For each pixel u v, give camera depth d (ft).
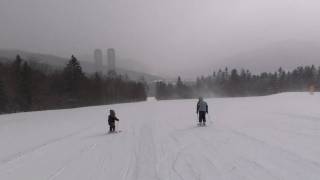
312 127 57.21
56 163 38.75
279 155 35.22
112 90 376.07
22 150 49.47
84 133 69.51
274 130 56.29
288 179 26.05
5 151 49.19
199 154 38.99
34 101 244.01
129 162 36.96
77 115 132.26
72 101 274.16
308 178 25.95
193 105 181.88
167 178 28.91
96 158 40.63
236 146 42.65
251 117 84.48
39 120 110.01
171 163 34.99
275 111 99.76
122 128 75.00
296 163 31.09
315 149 37.32
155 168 33.09
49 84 271.90
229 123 72.90
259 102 168.45
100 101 327.88
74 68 283.79
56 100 260.83
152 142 50.88
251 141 45.93
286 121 69.15
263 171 28.94
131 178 29.81
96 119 108.88
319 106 111.14
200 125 71.61
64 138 62.13
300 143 41.73
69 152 46.16
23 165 38.47
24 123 99.19
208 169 31.17
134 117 107.34
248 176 27.68
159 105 202.18
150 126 75.66
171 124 78.18
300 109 100.94
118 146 49.19
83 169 34.71
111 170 33.47
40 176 32.58
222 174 28.91
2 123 100.48
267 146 41.04
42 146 52.75
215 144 45.44
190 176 29.07
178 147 44.86
